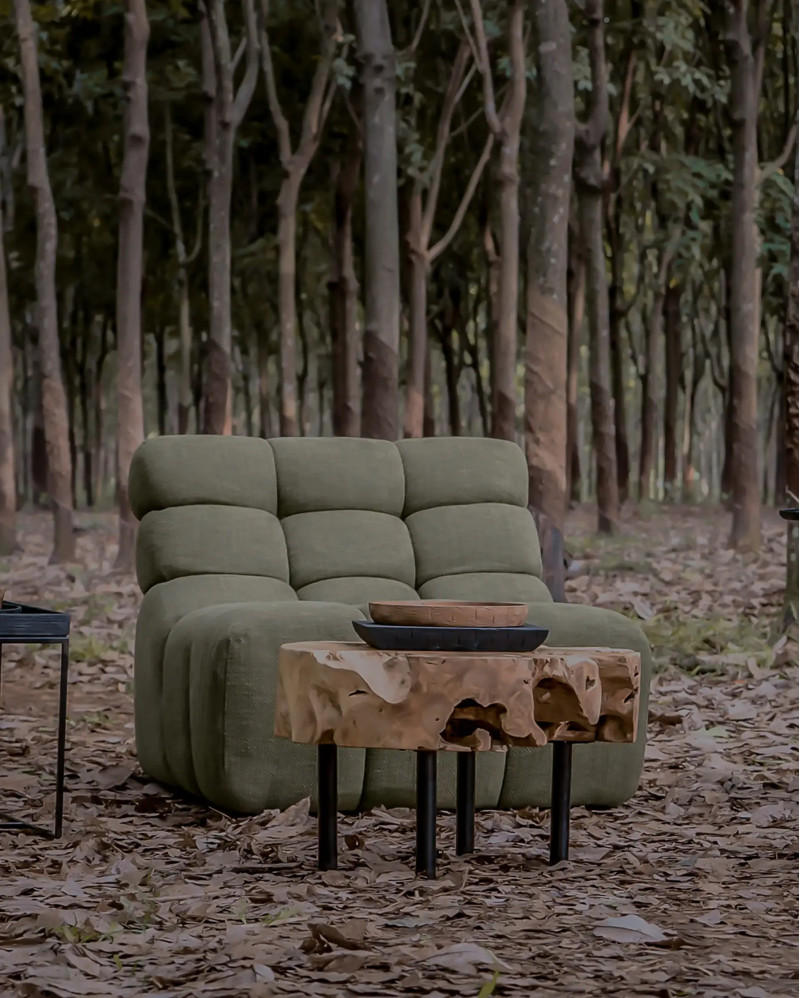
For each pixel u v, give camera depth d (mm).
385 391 12602
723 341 26344
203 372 25406
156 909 3301
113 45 16297
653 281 22844
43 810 4574
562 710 3793
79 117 17406
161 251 20156
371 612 3881
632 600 9352
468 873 3816
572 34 15547
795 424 8562
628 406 38688
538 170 9688
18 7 13281
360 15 12609
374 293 12625
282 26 16328
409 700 3678
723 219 18000
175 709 4895
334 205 17734
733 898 3555
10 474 14492
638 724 4895
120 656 8094
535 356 9562
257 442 5586
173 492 5387
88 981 2752
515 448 5844
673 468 24312
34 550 15516
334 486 5555
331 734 3717
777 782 5145
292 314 15477
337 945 3002
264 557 5352
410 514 5652
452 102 15617
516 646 3812
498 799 4809
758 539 13531
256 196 18672
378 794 4684
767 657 7656
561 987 2742
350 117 16750
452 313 23078
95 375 28656
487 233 19000
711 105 16625
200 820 4574
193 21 16203
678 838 4348
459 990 2705
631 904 3463
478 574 5500
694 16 15914
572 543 14648
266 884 3656
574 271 19406
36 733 6098
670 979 2807
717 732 6141
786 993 2736
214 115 14836
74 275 20641
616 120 17641
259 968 2775
